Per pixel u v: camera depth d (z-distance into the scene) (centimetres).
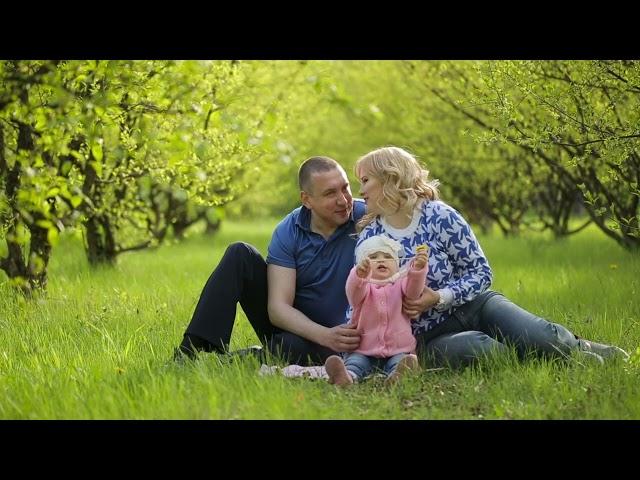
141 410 609
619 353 721
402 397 634
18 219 680
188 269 1705
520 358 713
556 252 1880
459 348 698
